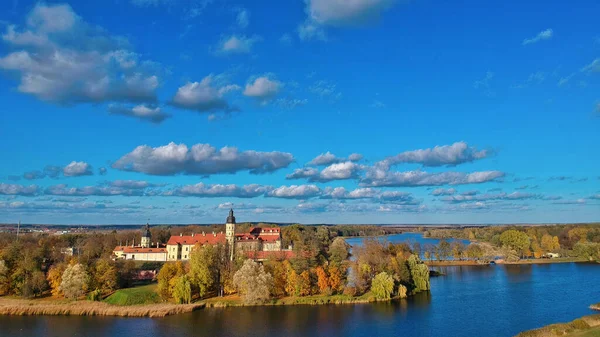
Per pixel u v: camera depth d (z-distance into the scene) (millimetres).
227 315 159750
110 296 182750
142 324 149000
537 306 169625
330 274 190500
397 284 193625
